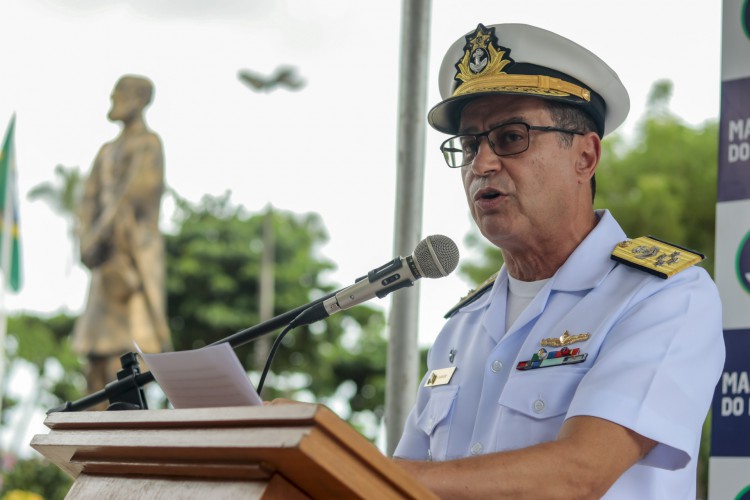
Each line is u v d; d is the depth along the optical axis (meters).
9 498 20.08
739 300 5.51
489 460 3.21
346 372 44.12
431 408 4.41
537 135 4.17
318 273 47.97
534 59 4.25
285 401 3.05
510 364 4.15
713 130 33.06
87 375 21.95
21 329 41.78
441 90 4.79
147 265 22.11
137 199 22.28
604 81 4.32
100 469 3.05
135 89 22.77
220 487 2.55
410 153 6.49
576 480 3.28
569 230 4.26
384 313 45.50
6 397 40.38
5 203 17.11
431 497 2.45
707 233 32.06
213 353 2.82
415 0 6.57
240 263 45.41
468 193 4.30
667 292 3.84
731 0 5.77
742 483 5.32
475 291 4.76
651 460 3.59
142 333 22.02
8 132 17.36
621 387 3.53
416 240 6.46
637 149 33.19
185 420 2.59
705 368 3.73
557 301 4.13
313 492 2.48
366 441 2.36
